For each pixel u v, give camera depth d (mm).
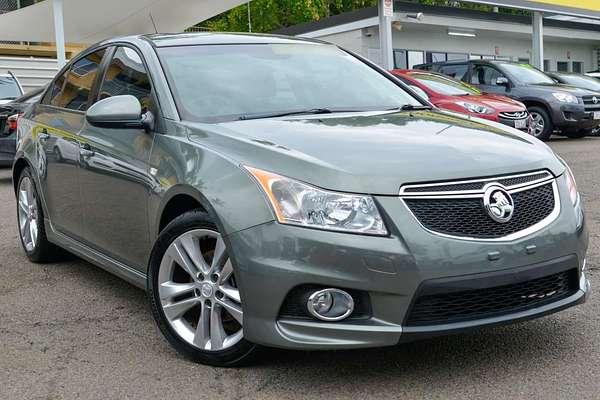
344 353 3553
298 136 3486
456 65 15539
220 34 4824
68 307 4535
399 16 21203
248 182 3178
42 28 16969
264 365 3438
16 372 3494
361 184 3023
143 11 16266
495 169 3219
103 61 4852
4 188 10070
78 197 4676
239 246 3117
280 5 32094
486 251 3045
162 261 3576
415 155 3236
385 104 4477
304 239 2986
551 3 20969
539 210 3293
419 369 3350
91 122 3869
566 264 3277
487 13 23953
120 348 3773
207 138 3588
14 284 5109
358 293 3008
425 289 2969
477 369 3330
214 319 3387
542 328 3840
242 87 4211
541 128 14430
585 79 17047
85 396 3199
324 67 4703
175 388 3238
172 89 4027
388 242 2963
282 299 3035
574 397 3012
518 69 15102
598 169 10062
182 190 3469
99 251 4578
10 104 10758
